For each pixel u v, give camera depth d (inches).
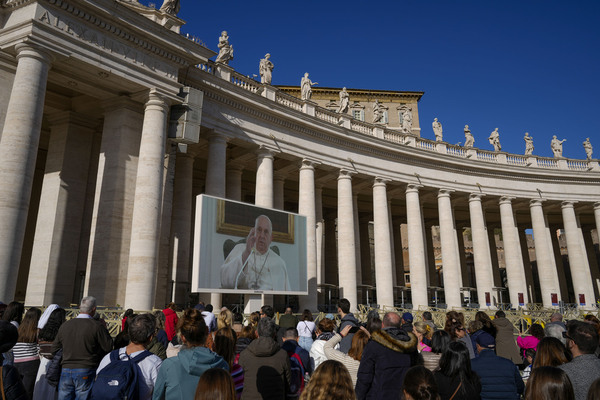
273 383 202.2
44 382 235.0
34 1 558.9
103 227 655.1
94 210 669.3
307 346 345.7
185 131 711.7
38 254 681.6
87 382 208.7
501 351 355.6
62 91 726.5
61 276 678.5
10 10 578.9
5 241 492.7
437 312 925.8
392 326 214.5
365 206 1507.1
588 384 167.8
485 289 1254.9
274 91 990.4
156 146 663.8
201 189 1187.9
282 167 1104.2
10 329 170.7
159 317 317.7
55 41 567.2
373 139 1143.6
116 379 170.6
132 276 610.2
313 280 959.6
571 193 1445.6
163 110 687.7
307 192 1003.9
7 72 577.6
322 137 1060.5
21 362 239.1
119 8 618.8
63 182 708.0
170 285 829.8
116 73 633.0
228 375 141.6
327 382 141.8
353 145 1122.0
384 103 1929.1
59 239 686.5
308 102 1067.3
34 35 547.5
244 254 685.9
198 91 746.8
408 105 1941.4
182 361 165.6
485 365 201.5
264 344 209.6
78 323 216.1
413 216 1205.1
